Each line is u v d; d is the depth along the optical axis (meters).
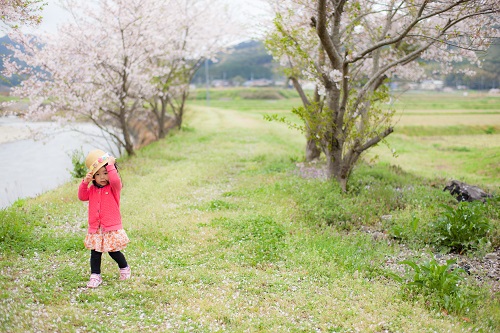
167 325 5.09
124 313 5.34
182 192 12.36
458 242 8.25
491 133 35.72
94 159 6.03
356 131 12.32
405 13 13.01
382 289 6.38
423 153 25.67
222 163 17.91
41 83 16.28
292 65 16.14
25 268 6.51
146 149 22.38
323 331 5.14
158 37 20.17
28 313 4.97
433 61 16.59
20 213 9.27
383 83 15.12
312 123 12.27
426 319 5.43
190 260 7.25
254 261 7.27
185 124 34.19
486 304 5.95
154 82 22.58
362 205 10.90
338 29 11.73
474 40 10.76
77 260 6.97
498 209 10.40
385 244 8.46
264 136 29.20
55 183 18.20
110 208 6.09
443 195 11.88
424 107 64.06
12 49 14.42
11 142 30.19
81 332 4.77
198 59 28.20
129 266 6.66
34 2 8.77
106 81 17.91
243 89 174.25
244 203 11.22
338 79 11.43
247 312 5.53
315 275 6.85
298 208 10.64
